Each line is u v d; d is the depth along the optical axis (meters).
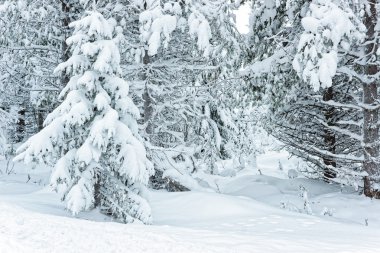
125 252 5.11
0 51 14.23
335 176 14.34
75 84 8.92
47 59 14.30
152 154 12.54
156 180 13.91
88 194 8.36
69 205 8.12
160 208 10.11
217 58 12.99
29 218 6.56
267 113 14.27
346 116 13.84
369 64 11.42
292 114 14.17
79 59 8.88
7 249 4.75
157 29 10.50
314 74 9.45
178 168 13.31
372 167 11.55
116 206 8.77
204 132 14.67
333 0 9.96
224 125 16.58
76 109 8.45
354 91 13.62
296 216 9.34
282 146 15.20
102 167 8.94
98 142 8.36
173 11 10.91
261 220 8.61
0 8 12.52
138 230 6.45
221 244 5.89
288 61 11.62
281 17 13.12
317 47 9.45
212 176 18.20
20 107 23.39
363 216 10.53
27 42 13.85
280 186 14.87
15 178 16.66
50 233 5.66
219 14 11.73
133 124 9.33
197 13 11.03
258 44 13.45
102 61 8.66
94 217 8.86
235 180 16.84
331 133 13.96
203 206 9.77
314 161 14.45
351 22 9.71
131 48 12.29
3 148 17.34
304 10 11.45
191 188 12.82
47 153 8.60
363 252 5.75
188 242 5.80
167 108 13.95
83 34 8.96
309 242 6.37
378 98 11.90
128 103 9.11
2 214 6.62
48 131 8.47
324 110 13.85
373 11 11.38
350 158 12.12
